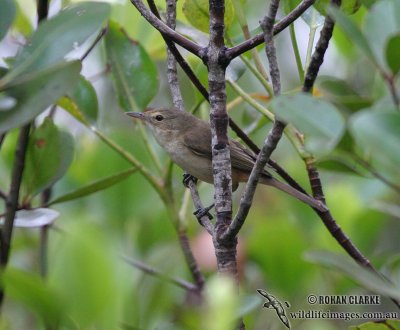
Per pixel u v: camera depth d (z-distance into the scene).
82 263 4.53
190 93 14.89
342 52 13.73
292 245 9.93
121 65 11.17
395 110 4.76
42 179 9.31
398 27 6.29
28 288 4.44
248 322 8.43
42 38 6.02
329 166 8.98
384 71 5.88
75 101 10.27
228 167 7.75
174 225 10.26
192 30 10.42
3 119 5.44
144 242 11.05
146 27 12.33
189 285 9.65
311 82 6.62
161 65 15.45
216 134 7.76
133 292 5.38
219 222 7.62
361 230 10.99
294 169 12.35
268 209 12.85
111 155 11.70
